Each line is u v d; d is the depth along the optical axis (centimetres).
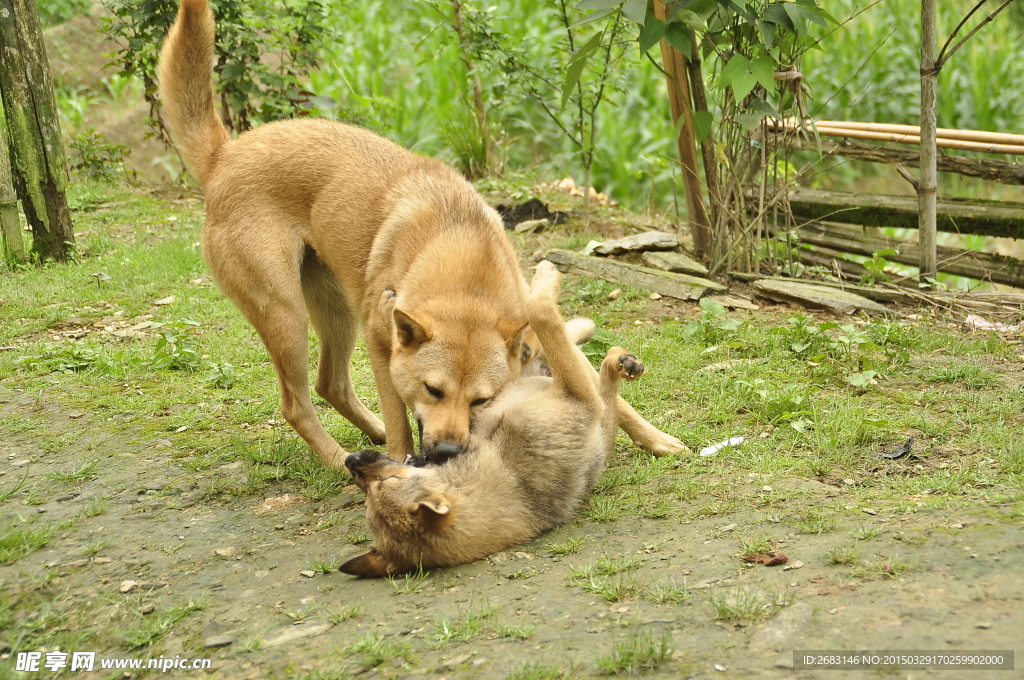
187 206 885
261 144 388
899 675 196
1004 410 374
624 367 337
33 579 296
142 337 565
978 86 1183
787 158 601
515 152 1234
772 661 208
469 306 339
